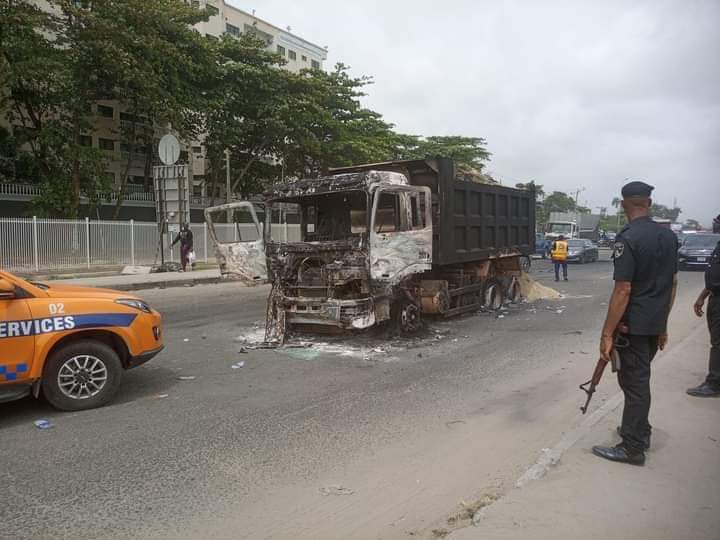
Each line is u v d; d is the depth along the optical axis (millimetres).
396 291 8656
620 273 3762
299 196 8508
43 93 23625
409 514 3424
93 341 5559
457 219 10203
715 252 5379
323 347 8320
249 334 9477
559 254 19125
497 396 5906
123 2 21859
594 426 4664
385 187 8031
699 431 4535
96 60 22203
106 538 3178
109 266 21000
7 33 19625
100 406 5586
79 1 22094
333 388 6254
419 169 10016
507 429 4891
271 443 4621
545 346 8461
